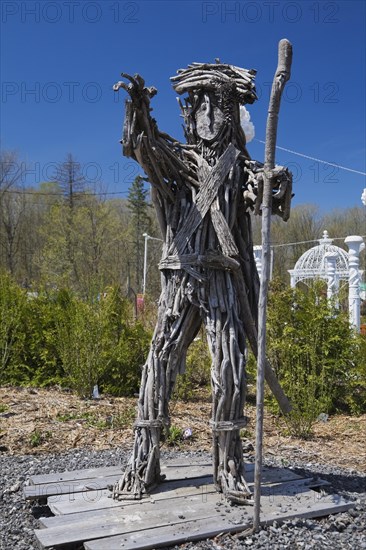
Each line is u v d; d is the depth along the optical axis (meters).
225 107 3.95
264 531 3.36
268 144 3.45
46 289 10.11
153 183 3.89
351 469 5.16
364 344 7.86
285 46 3.37
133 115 3.55
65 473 4.37
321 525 3.52
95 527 3.30
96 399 7.93
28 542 3.51
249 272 4.05
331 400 7.77
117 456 5.32
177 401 7.97
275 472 4.38
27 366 8.80
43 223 32.69
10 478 4.60
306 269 16.38
